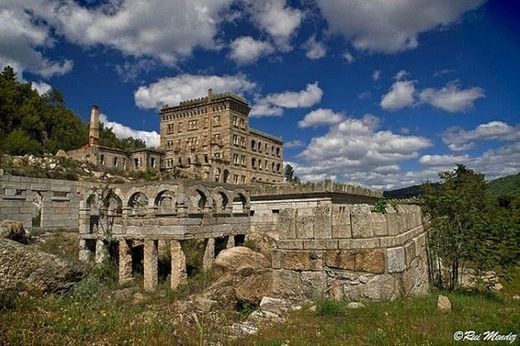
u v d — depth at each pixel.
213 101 86.12
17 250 9.63
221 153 83.38
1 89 65.81
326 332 7.84
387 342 7.14
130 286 22.45
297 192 31.25
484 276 17.47
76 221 31.14
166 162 82.88
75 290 10.57
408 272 11.01
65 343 6.97
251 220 28.80
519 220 17.69
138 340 7.38
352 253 10.26
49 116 76.25
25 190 28.41
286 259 11.14
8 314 7.88
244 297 13.06
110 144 90.31
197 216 23.23
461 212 16.52
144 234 23.12
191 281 20.66
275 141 97.62
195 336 7.91
